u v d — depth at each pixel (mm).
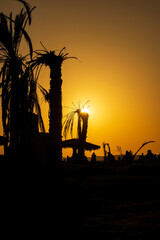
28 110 10438
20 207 7785
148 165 19703
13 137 10141
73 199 9219
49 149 14516
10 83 10711
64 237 5316
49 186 10336
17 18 11438
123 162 23188
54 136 14828
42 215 7168
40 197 8789
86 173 18047
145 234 5367
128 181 13953
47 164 13188
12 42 11188
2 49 11148
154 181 14195
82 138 25609
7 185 9133
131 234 5391
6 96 10492
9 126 10234
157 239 5027
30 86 10758
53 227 6090
